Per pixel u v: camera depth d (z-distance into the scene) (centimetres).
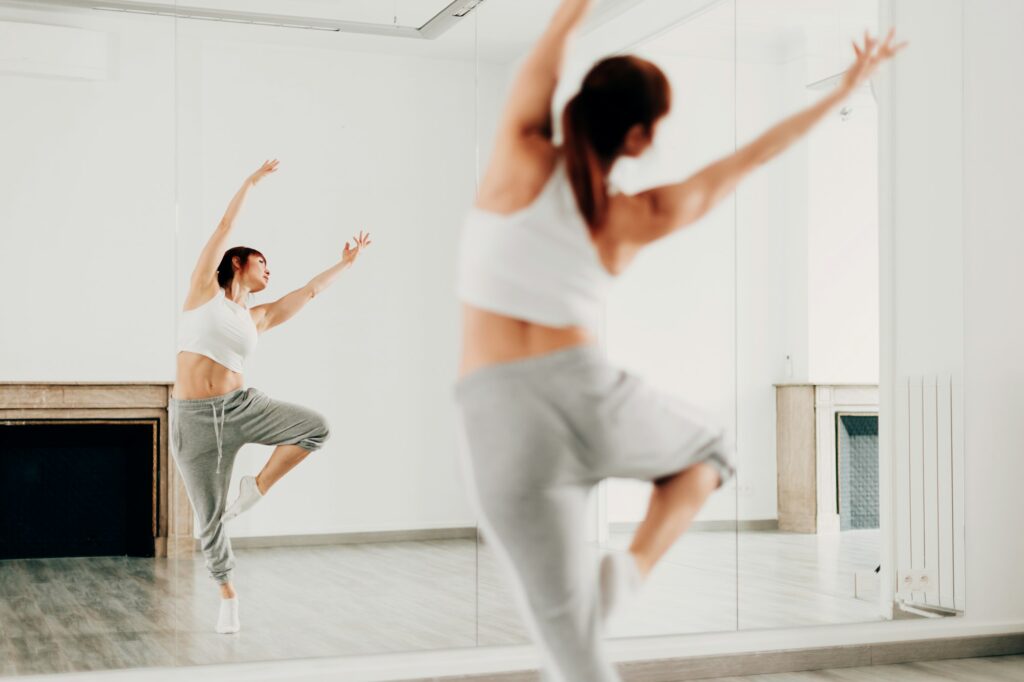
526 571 194
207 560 354
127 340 353
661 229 225
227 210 361
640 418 200
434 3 387
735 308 411
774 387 414
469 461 196
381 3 380
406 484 376
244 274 362
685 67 407
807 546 410
